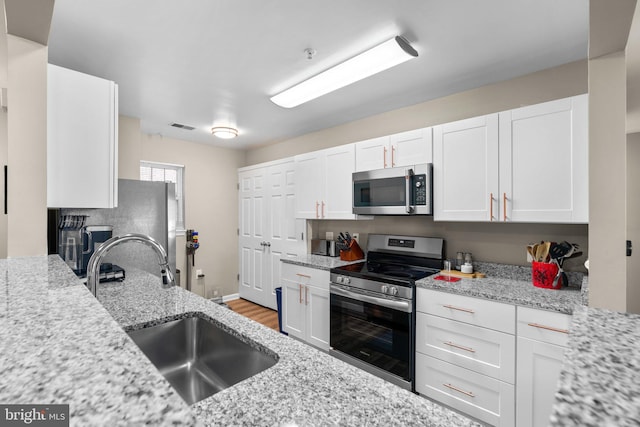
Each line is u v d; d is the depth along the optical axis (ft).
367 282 7.58
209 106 9.12
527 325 5.40
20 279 1.87
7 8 3.10
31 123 3.58
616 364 0.99
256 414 1.78
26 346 0.98
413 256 8.78
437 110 8.65
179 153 12.96
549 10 4.98
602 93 3.28
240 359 3.18
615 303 3.24
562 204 5.87
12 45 3.48
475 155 6.95
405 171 7.83
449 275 7.48
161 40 5.77
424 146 7.77
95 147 5.06
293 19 5.20
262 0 4.73
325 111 9.66
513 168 6.43
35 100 3.59
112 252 7.87
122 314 3.85
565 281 6.23
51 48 5.99
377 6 4.89
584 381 0.90
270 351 2.79
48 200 4.64
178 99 8.57
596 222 3.32
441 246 8.30
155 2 4.75
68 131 4.82
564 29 5.48
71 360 0.91
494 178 6.67
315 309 9.16
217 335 3.59
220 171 14.28
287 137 12.87
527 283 6.70
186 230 13.03
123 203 8.02
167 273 4.18
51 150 4.67
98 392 0.75
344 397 1.97
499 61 6.60
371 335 7.48
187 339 3.93
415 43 5.93
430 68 6.93
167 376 3.73
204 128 11.34
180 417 0.68
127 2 4.75
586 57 6.43
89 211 7.39
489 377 5.80
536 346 5.30
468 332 6.07
